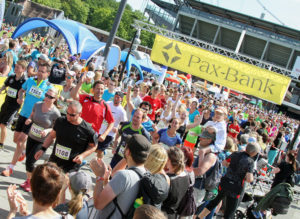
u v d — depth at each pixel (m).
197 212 5.69
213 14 44.47
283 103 59.56
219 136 6.40
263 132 9.79
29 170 5.07
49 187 2.17
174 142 5.91
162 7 50.31
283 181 7.45
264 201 6.58
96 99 5.63
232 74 15.80
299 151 13.24
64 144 4.38
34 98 5.69
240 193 5.52
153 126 6.55
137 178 3.06
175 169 3.56
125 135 5.49
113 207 2.99
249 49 45.75
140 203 3.02
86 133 4.39
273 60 45.34
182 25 48.16
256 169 7.36
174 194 3.45
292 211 9.73
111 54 17.44
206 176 5.05
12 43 9.55
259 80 15.50
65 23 13.92
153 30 23.06
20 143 5.44
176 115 8.84
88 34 14.42
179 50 16.28
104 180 3.17
